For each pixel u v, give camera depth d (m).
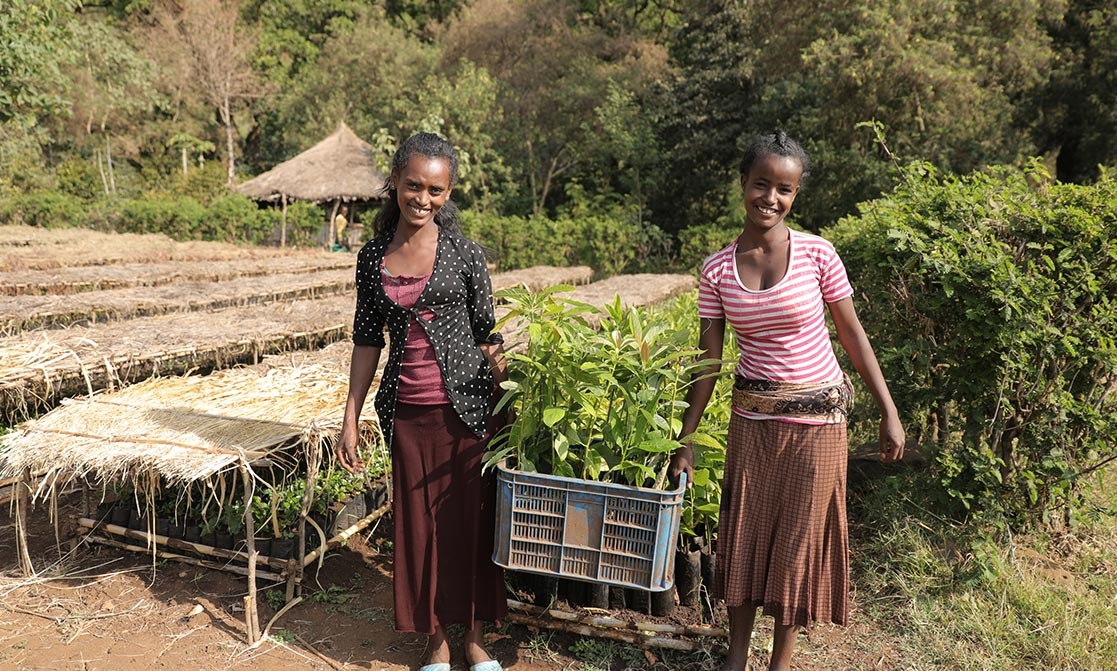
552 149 21.98
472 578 2.76
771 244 2.49
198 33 27.33
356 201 20.59
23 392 4.44
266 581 3.45
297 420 3.35
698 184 18.94
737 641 2.76
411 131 20.48
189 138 28.09
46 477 3.20
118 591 3.37
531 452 2.84
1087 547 3.71
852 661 2.99
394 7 32.44
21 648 2.94
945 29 12.60
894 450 2.53
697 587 3.03
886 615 3.28
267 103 30.27
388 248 2.71
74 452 3.13
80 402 3.67
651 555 2.51
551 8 23.12
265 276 10.55
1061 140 14.96
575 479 2.53
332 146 20.55
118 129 28.81
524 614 3.06
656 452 2.76
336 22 30.95
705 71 18.16
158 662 2.89
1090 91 13.72
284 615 3.22
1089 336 3.44
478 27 23.97
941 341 3.88
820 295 2.50
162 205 20.00
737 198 17.44
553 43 22.69
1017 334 3.39
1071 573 3.54
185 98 29.16
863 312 4.42
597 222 16.70
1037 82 13.18
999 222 3.64
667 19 26.77
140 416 3.46
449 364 2.69
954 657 2.97
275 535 3.31
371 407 3.57
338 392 3.84
